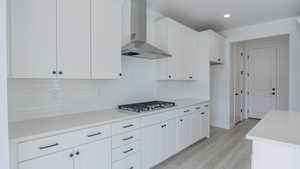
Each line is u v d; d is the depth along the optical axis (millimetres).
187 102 3299
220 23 3822
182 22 3742
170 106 2689
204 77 3803
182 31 3320
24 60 1402
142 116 2176
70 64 1687
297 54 3396
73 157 1520
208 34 3699
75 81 2115
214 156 2811
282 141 1129
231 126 4520
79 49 1754
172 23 3053
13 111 1658
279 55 5207
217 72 4520
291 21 3455
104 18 1976
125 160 1978
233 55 4609
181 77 3307
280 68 5199
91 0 1854
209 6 2943
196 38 3781
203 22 3756
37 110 1813
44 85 1855
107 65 2008
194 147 3188
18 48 1370
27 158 1266
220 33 4422
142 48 2332
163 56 2801
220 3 2830
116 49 2107
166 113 2557
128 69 2764
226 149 3090
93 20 1871
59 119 1803
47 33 1527
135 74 2881
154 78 3236
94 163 1679
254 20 3629
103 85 2414
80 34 1759
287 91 5086
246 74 5652
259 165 1255
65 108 2031
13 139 1193
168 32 2965
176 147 2756
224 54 4328
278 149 1182
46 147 1357
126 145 1983
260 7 2969
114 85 2559
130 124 2023
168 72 3014
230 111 4430
